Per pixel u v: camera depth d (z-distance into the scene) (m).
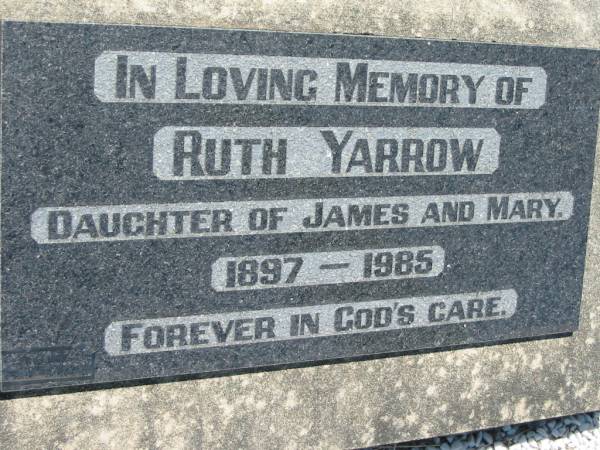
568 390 1.03
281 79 0.84
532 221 0.97
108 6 0.79
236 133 0.83
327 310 0.89
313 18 0.86
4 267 0.78
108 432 0.84
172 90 0.81
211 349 0.85
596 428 1.06
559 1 0.96
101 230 0.80
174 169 0.82
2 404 0.80
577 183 0.98
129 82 0.79
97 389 0.83
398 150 0.90
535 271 0.98
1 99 0.76
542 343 1.00
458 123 0.92
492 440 1.02
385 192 0.90
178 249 0.83
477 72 0.92
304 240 0.87
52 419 0.82
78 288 0.80
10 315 0.78
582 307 1.02
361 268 0.90
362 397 0.93
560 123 0.96
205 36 0.81
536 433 1.04
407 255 0.91
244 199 0.84
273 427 0.89
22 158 0.77
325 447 0.92
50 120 0.77
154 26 0.80
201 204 0.83
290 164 0.86
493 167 0.94
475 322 0.96
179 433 0.86
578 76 0.97
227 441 0.88
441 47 0.90
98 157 0.79
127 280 0.82
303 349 0.89
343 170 0.88
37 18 0.77
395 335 0.92
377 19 0.88
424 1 0.90
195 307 0.84
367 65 0.87
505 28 0.94
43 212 0.78
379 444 0.94
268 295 0.87
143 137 0.80
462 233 0.93
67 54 0.77
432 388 0.96
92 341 0.81
